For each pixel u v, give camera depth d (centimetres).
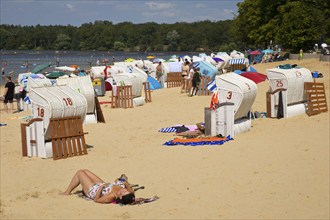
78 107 1645
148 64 5422
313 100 2256
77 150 1617
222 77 1803
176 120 2297
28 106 2991
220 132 1767
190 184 1189
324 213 949
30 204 1059
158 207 1012
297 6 6894
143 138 1867
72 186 1135
